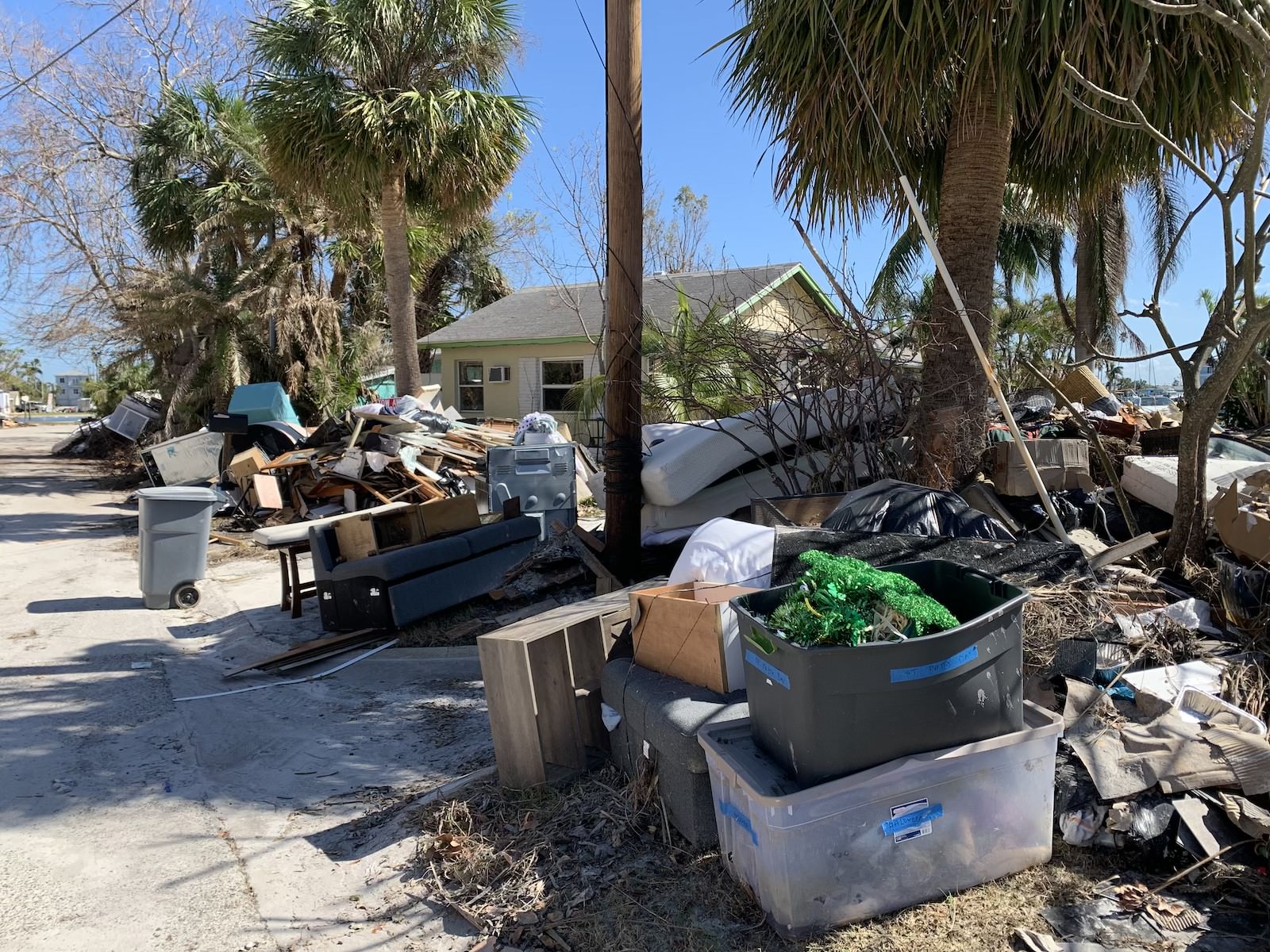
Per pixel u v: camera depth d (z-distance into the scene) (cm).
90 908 332
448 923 315
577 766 402
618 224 639
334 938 311
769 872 277
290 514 1244
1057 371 814
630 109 625
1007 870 300
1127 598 422
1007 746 291
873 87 547
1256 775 306
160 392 2256
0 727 517
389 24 1232
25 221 2216
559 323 1953
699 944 281
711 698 347
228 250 2014
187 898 338
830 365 625
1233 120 550
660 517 710
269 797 428
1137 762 315
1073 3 506
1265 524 399
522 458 901
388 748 483
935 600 319
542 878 327
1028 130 648
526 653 381
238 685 599
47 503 1568
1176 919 276
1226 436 687
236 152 1922
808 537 409
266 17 1313
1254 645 393
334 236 1948
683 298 1127
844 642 268
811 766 271
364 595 674
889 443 623
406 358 1407
